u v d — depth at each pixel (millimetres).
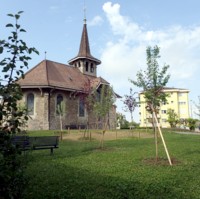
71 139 25906
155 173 10383
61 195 7762
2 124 4660
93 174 10234
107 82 44125
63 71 45938
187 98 90438
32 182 8922
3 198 4586
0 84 4691
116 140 24984
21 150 4855
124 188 8336
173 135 31984
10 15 4734
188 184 9078
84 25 55625
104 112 21703
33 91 38625
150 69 13812
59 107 36812
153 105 13906
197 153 16000
